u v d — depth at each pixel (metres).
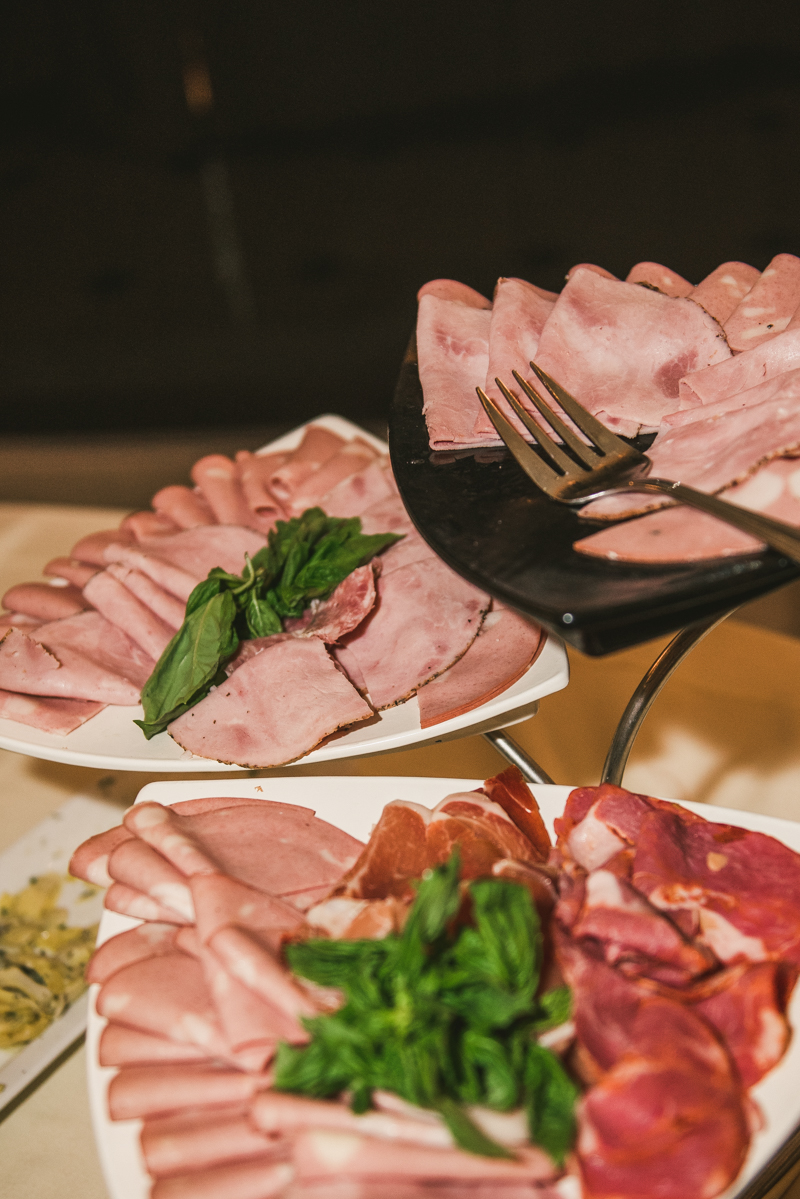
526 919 0.46
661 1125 0.45
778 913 0.55
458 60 2.76
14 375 2.54
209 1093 0.50
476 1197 0.44
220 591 0.81
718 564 0.52
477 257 2.58
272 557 0.86
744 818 0.61
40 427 2.56
